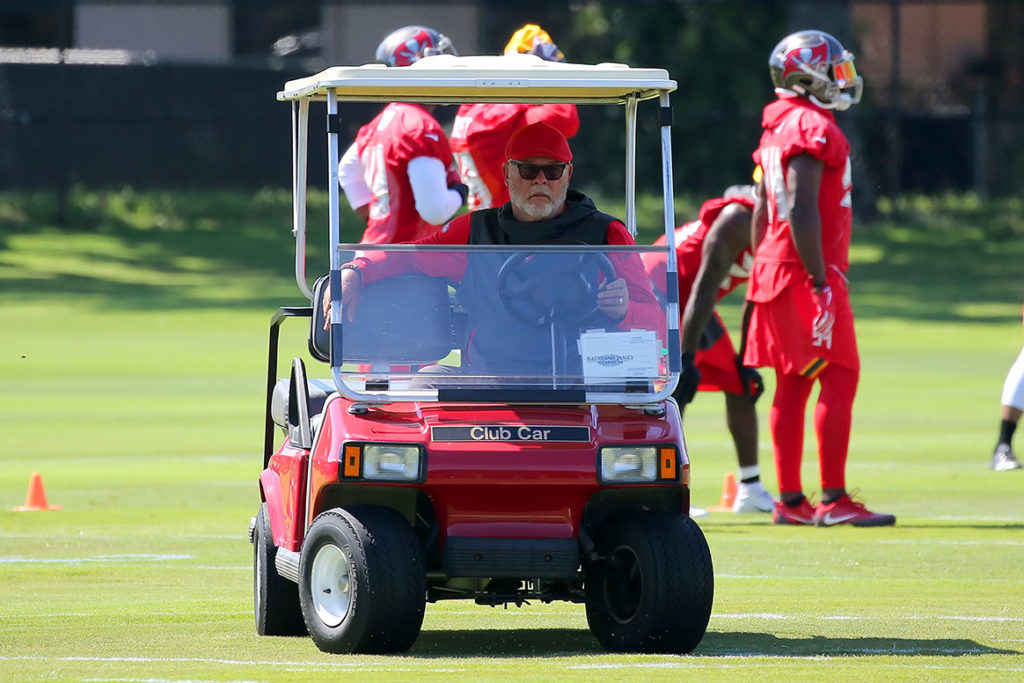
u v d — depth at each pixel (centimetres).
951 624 2547
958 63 14950
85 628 2489
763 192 3819
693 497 4272
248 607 2702
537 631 2520
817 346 3741
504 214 2428
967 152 13488
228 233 12088
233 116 12469
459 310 2302
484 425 2219
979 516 3919
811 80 3772
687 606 2214
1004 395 4188
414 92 2477
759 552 3381
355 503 2273
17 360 7744
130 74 12250
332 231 2288
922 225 12888
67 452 5012
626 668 2136
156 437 5369
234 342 8456
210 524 3697
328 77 2309
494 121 3366
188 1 11888
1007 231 12750
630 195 2616
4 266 11094
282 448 2514
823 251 3778
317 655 2236
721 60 13150
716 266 3831
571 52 13675
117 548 3362
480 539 2189
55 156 12288
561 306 2305
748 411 4012
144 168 12512
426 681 2031
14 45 13575
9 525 3666
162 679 2052
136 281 10850
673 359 2300
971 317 9912
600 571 2311
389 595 2162
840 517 3778
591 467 2203
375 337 2278
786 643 2366
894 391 6862
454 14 13388
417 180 3198
